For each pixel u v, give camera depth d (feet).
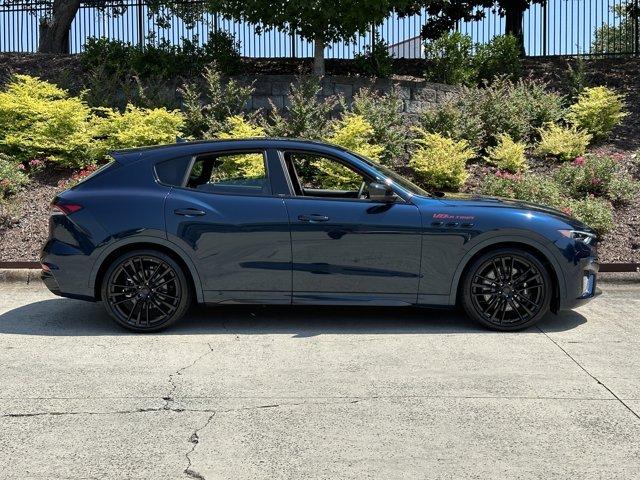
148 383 18.93
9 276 31.65
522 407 17.16
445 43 55.11
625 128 50.72
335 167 24.80
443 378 19.24
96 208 23.72
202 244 23.45
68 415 16.76
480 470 13.98
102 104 48.19
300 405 17.33
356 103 46.37
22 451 14.87
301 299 23.65
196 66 51.57
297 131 44.32
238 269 23.52
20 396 17.99
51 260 23.95
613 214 38.01
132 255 23.62
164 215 23.50
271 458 14.51
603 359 20.89
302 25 49.08
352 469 14.03
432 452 14.76
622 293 30.04
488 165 44.78
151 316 23.86
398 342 22.65
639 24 63.77
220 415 16.74
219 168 24.23
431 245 23.43
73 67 53.93
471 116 47.70
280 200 23.70
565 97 51.72
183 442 15.28
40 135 42.06
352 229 23.39
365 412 16.87
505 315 23.81
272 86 49.73
